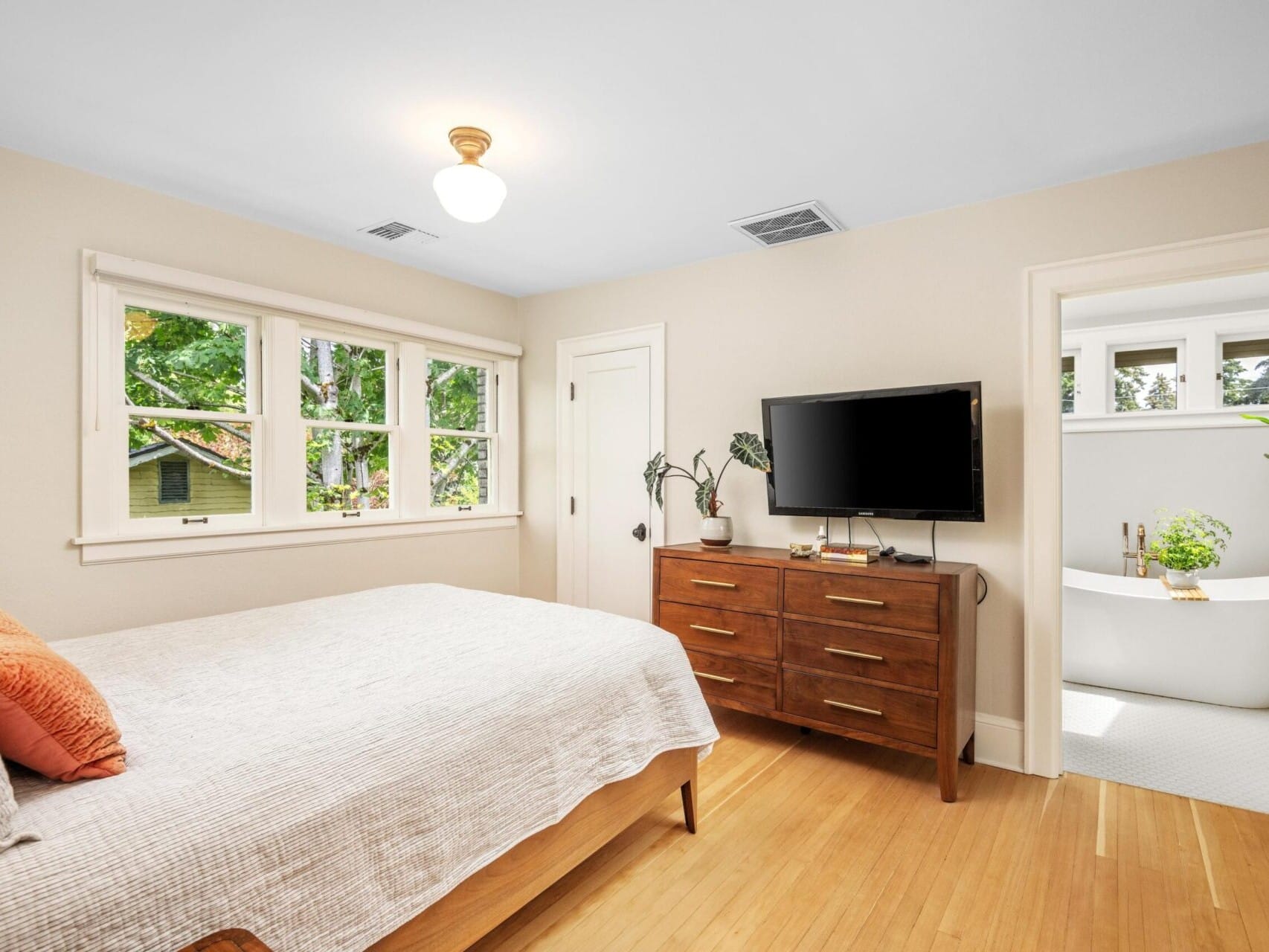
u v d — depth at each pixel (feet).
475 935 4.68
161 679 5.16
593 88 6.37
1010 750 8.77
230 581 9.36
